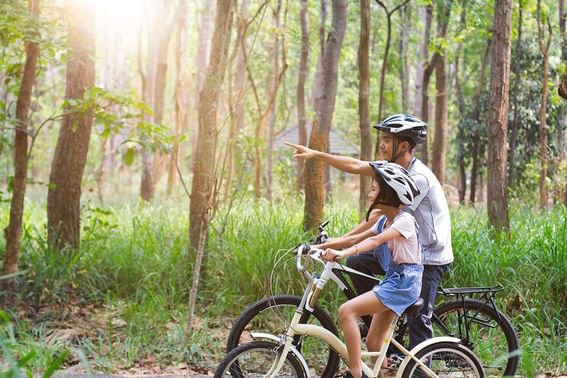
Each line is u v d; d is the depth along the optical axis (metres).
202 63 21.52
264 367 5.17
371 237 4.80
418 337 5.18
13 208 7.72
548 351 6.38
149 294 7.77
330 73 8.45
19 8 7.24
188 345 6.53
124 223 11.07
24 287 7.77
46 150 26.94
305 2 16.14
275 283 7.62
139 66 21.70
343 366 6.16
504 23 8.37
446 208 5.26
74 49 7.95
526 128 18.17
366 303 4.70
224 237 8.47
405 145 5.20
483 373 4.92
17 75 8.60
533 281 7.39
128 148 7.76
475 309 5.64
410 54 24.27
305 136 16.52
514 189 16.06
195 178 8.24
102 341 6.74
